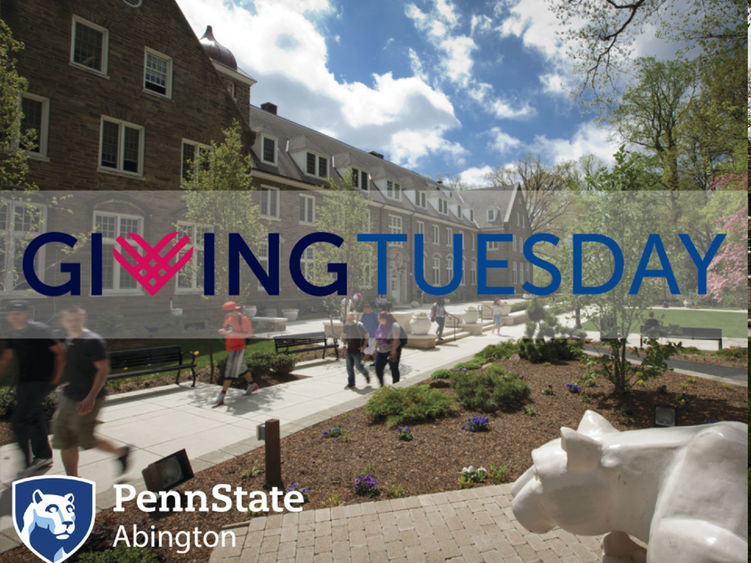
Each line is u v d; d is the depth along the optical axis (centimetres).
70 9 1363
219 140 1742
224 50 2188
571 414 582
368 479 372
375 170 3344
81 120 1377
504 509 332
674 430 162
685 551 125
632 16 882
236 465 433
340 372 945
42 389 414
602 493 159
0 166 960
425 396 606
